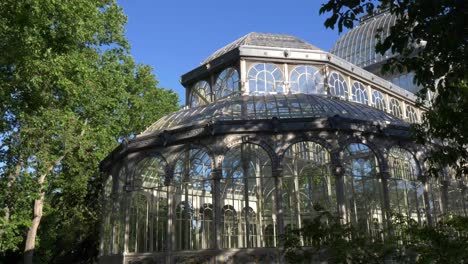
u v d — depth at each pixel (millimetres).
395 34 11703
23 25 21156
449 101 15742
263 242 24688
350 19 11938
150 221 24438
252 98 27469
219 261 21344
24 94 24906
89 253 41750
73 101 28125
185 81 36625
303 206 23688
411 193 24266
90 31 28297
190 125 24453
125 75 38781
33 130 25781
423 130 18641
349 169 23281
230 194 26141
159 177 25328
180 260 22469
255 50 32781
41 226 40969
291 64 33406
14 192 26828
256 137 23125
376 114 27125
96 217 39562
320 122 23281
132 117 42188
